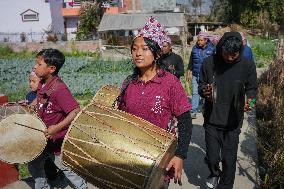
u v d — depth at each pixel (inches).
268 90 355.6
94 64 844.6
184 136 111.1
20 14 1381.6
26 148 144.9
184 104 112.1
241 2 1715.1
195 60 288.2
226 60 156.2
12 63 867.4
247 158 219.9
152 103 112.1
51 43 1131.3
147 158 98.7
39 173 159.0
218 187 168.7
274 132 237.6
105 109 108.7
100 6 1460.4
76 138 103.9
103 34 1348.4
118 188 100.9
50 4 1407.5
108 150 100.7
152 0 1668.3
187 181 195.5
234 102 160.7
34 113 147.9
